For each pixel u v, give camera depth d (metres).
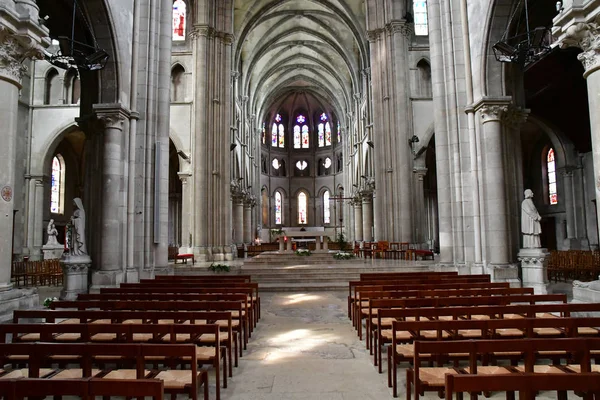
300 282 16.67
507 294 8.24
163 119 14.77
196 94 26.47
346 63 43.81
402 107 25.62
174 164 38.47
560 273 16.38
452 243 13.82
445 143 14.11
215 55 27.34
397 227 25.56
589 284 7.74
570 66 17.59
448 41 14.03
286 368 6.41
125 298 8.20
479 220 12.85
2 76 7.33
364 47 35.16
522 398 2.92
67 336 6.39
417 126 26.02
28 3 7.56
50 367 5.69
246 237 45.78
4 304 7.18
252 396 5.30
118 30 12.87
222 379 5.93
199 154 26.02
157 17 14.88
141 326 5.04
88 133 13.32
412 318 7.21
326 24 40.19
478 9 12.80
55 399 4.59
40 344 4.14
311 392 5.42
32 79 27.59
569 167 23.97
